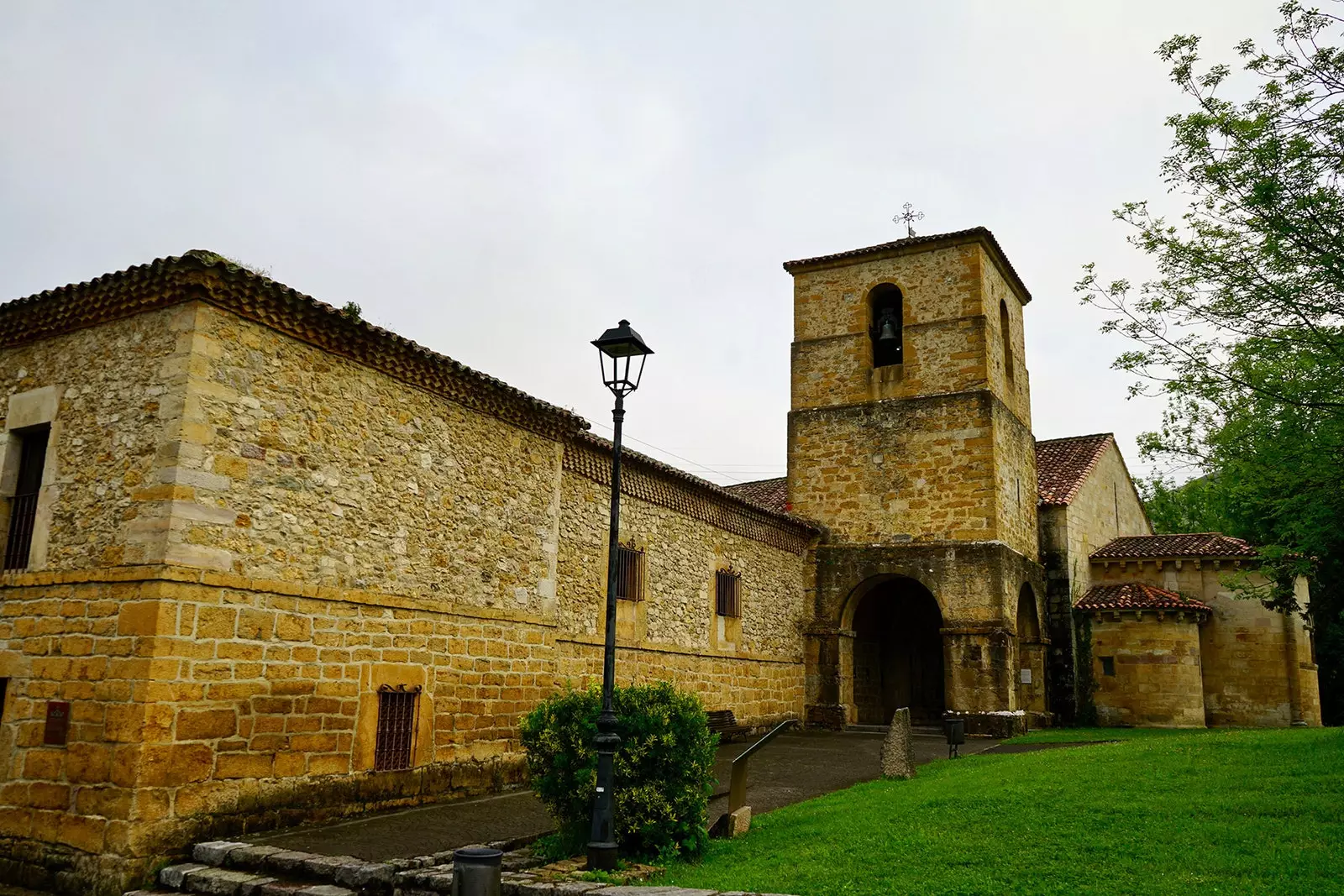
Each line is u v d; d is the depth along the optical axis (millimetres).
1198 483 17016
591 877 7824
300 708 9961
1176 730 22312
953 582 22188
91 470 9703
